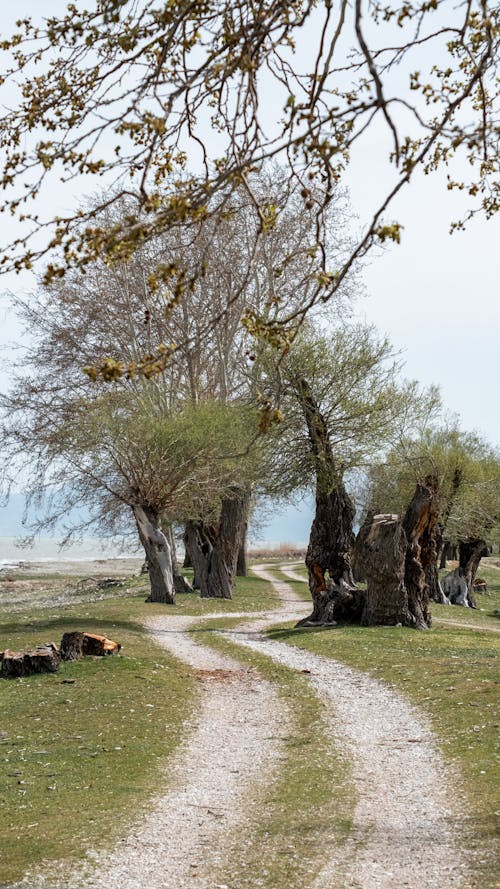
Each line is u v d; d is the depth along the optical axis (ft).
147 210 20.79
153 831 44.55
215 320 21.65
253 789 52.85
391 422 137.49
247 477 143.33
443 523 190.60
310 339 132.57
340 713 75.05
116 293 166.20
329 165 19.85
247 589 209.97
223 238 129.70
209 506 181.68
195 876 37.81
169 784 54.24
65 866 39.17
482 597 233.76
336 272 21.57
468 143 18.78
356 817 45.96
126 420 139.85
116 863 39.63
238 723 73.05
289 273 138.51
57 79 24.29
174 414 146.61
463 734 63.87
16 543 154.71
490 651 100.73
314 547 136.26
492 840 40.27
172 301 20.51
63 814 47.57
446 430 197.26
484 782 51.01
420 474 186.09
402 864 38.19
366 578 128.77
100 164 21.17
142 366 21.03
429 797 49.24
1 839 43.27
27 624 126.62
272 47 21.66
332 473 131.54
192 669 96.17
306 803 49.14
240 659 102.83
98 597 198.29
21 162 20.93
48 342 171.01
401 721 70.95
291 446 133.90
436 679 84.79
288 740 66.54
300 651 108.27
